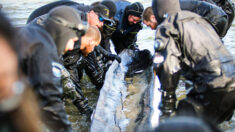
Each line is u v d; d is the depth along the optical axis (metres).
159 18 2.96
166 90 2.72
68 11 2.43
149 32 7.60
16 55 0.95
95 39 3.40
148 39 7.02
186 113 2.58
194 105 2.56
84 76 5.08
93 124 3.03
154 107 3.28
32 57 2.04
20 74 0.96
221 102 2.54
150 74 4.58
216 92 2.49
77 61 3.67
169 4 2.86
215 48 2.58
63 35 2.39
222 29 4.15
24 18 9.40
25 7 11.38
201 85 2.57
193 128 0.98
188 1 4.19
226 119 2.93
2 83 0.91
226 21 4.16
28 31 2.12
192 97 2.66
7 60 0.92
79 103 3.55
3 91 0.91
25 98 0.93
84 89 4.53
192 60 2.61
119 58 4.57
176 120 1.02
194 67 2.60
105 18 4.13
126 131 3.00
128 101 3.75
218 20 4.06
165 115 2.73
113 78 4.24
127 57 4.99
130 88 4.18
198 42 2.58
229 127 3.18
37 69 2.04
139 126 3.00
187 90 2.81
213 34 2.68
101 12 4.12
